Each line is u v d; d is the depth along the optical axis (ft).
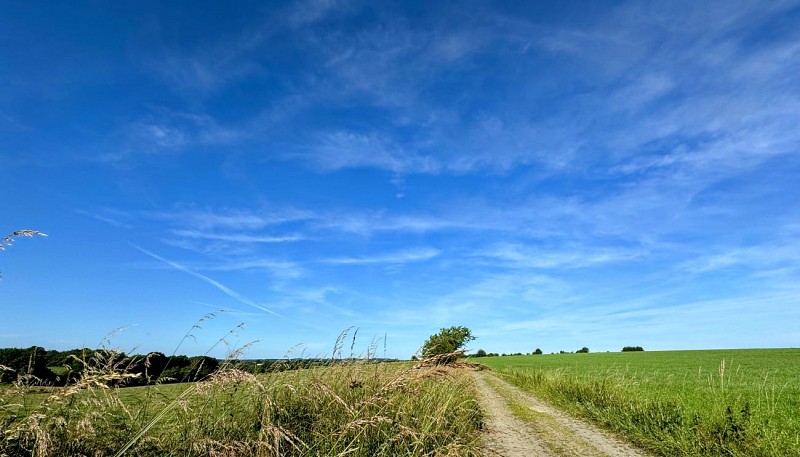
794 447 23.73
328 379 21.01
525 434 31.81
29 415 11.73
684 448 26.23
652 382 67.15
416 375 20.12
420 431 18.75
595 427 35.76
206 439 13.75
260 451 14.08
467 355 20.70
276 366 20.77
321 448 16.05
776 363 137.08
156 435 14.42
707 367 125.29
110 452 13.00
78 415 13.12
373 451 17.10
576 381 55.47
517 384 85.46
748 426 26.58
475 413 31.68
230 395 17.03
